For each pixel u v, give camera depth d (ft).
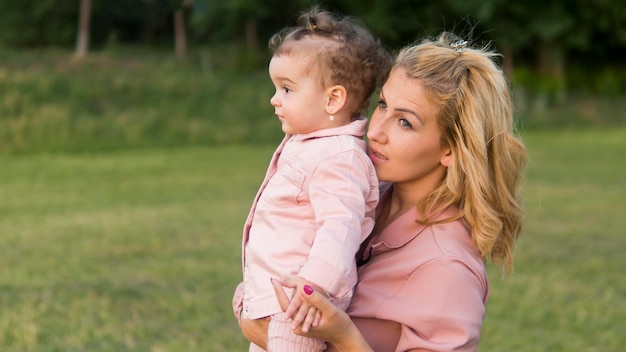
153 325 17.52
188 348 15.93
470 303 5.80
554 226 30.81
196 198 38.83
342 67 6.48
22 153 60.54
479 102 6.01
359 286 6.12
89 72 82.84
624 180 44.73
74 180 45.55
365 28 6.85
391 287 6.00
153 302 19.51
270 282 6.33
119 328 17.06
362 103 6.67
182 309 18.94
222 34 112.16
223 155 59.72
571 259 25.20
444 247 5.98
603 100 98.27
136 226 30.42
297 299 5.62
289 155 6.52
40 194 39.83
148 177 47.11
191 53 103.71
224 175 47.98
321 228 6.03
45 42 111.34
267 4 106.83
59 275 22.06
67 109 70.13
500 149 6.14
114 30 113.70
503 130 6.15
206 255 25.29
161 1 101.55
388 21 98.58
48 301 19.07
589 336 17.56
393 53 7.00
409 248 6.13
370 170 6.28
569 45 104.99
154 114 71.61
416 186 6.30
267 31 112.27
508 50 104.06
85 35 98.73
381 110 6.29
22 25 110.52
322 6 7.14
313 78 6.48
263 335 6.48
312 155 6.37
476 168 6.00
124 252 25.52
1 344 15.51
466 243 6.10
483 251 6.06
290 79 6.53
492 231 6.02
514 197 6.32
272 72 6.68
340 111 6.57
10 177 46.50
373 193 6.33
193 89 79.82
